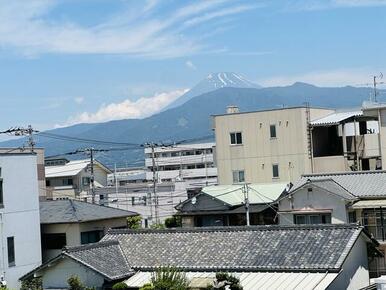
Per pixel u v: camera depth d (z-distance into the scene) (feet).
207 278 83.35
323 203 119.44
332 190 118.93
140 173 370.53
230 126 168.66
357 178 129.49
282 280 79.10
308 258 81.97
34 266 122.93
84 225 128.67
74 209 131.44
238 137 167.63
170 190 222.07
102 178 262.47
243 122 166.91
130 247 96.58
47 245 129.70
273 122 163.02
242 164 166.91
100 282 87.45
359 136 155.22
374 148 153.48
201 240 93.40
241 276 82.38
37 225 124.77
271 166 163.02
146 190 227.81
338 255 80.89
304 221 121.19
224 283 77.36
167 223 158.51
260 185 146.72
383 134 150.71
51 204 136.26
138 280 87.51
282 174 161.58
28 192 123.75
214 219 139.54
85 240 128.77
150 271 89.86
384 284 80.18
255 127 165.37
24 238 121.70
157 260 91.56
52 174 247.09
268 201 135.54
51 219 127.85
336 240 84.12
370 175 129.29
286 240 87.30
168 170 361.51
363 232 87.51
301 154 159.12
